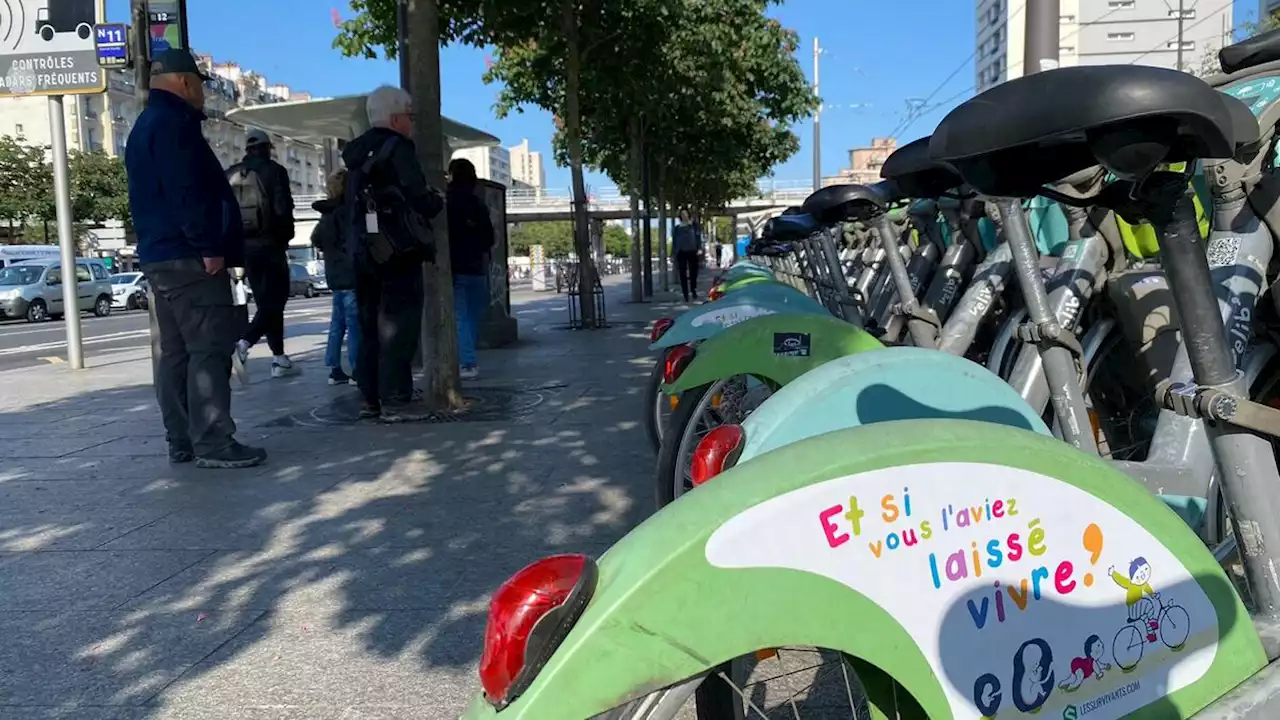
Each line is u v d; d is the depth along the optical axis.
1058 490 1.62
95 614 3.43
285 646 3.13
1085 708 1.64
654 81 16.11
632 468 5.20
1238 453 1.80
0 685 2.91
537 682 1.36
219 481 5.22
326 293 47.19
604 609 1.38
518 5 12.09
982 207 4.16
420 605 3.44
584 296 13.83
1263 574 1.83
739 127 23.95
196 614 3.41
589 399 7.38
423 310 6.93
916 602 1.52
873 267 5.99
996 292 3.62
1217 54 2.69
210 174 5.31
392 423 6.64
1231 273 2.76
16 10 9.89
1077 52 46.56
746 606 1.42
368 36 12.41
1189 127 1.49
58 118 10.64
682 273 21.02
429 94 6.82
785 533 1.45
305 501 4.79
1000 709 1.58
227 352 5.51
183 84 5.23
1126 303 3.25
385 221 6.30
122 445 6.32
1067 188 2.10
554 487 4.88
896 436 1.55
